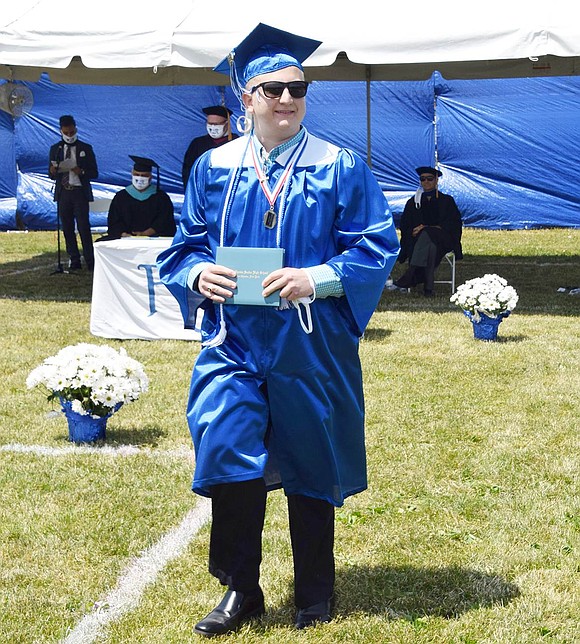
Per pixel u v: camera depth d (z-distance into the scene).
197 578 3.86
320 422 3.24
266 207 3.21
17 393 6.77
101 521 4.43
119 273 8.61
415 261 11.31
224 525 3.36
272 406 3.24
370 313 3.26
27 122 19.34
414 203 11.53
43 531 4.31
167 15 10.10
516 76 14.46
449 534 4.29
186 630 3.43
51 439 5.68
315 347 3.22
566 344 8.37
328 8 10.09
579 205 18.81
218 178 3.28
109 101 19.19
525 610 3.58
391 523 4.43
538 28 9.42
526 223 18.91
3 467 5.16
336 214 3.26
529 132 18.62
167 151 19.42
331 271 3.16
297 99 3.17
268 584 3.77
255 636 3.38
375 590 3.75
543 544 4.19
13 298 10.97
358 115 18.88
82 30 10.06
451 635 3.40
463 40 9.60
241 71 3.32
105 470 5.11
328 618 3.48
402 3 9.99
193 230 3.38
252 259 3.12
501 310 8.39
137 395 5.65
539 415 6.18
